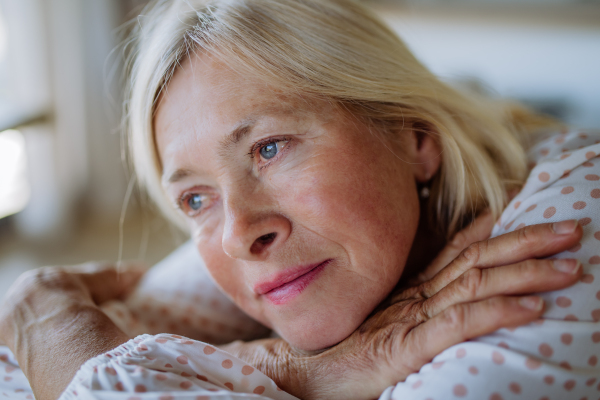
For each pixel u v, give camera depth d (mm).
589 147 711
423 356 594
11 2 2352
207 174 716
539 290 569
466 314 563
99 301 983
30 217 2516
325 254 679
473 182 829
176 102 721
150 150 823
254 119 673
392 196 717
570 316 557
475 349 554
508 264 601
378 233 688
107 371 608
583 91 2895
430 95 832
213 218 767
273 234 681
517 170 860
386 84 766
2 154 2404
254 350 788
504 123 1017
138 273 1126
